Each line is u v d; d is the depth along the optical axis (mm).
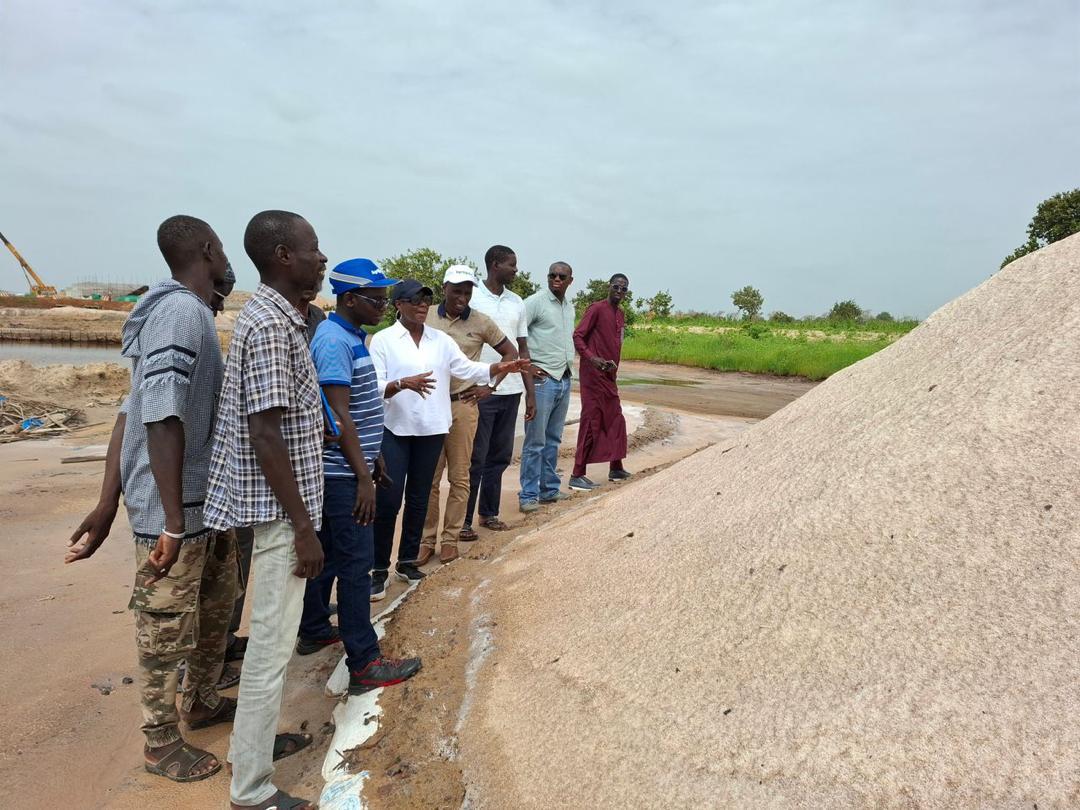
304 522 2119
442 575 3750
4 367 15586
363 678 2756
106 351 31859
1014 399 2287
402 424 3818
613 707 2121
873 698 1751
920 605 1897
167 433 2248
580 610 2699
